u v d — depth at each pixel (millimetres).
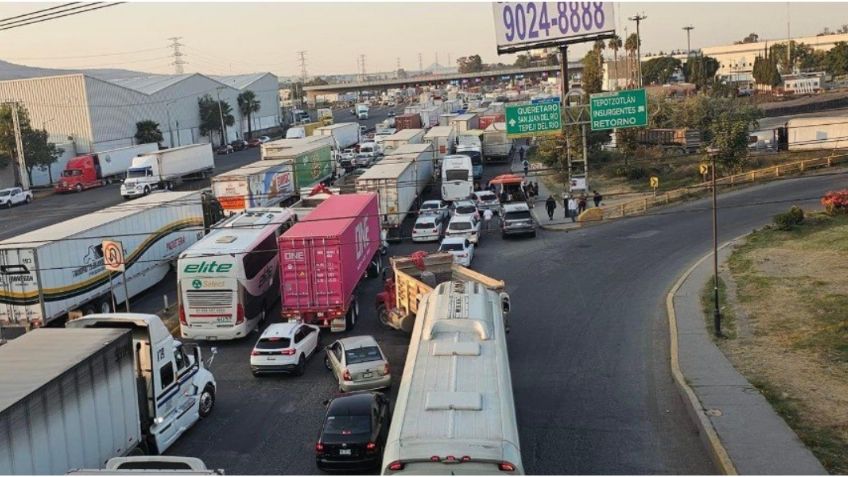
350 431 17047
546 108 45000
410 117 101125
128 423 16688
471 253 38219
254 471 17297
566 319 28094
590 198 52250
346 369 21672
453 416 13062
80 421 14789
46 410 13672
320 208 33031
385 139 69188
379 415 17938
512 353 24641
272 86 151625
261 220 33219
